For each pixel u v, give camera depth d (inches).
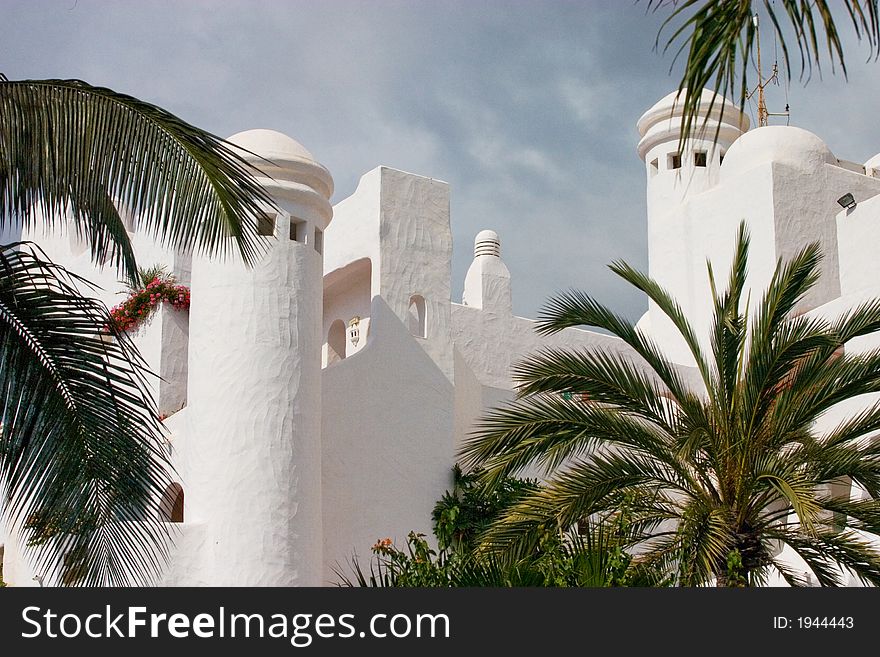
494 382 862.5
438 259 771.4
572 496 495.8
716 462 510.6
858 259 944.3
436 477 729.0
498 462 514.3
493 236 904.3
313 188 681.0
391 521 702.5
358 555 684.7
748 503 506.3
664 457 516.1
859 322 517.7
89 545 372.5
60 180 377.7
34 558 658.2
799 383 514.6
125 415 374.9
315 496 644.7
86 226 396.2
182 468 684.1
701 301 1037.2
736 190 1024.2
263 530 621.0
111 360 803.4
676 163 1106.7
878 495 508.7
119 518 373.7
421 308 766.5
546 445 512.1
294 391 645.3
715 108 1103.6
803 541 507.8
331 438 688.4
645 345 532.4
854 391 508.4
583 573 437.4
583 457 780.0
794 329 509.0
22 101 372.2
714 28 258.4
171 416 721.0
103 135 375.2
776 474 490.6
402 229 760.3
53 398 367.6
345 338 861.2
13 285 366.3
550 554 454.0
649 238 1109.1
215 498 625.0
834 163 1066.1
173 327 797.9
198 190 379.9
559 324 537.3
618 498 512.7
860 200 1040.2
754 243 997.2
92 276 903.7
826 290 993.5
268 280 651.5
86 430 370.0
